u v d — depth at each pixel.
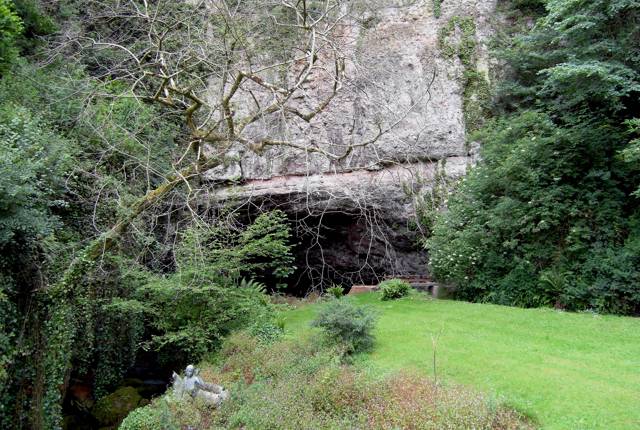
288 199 13.26
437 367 6.09
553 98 11.39
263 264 10.34
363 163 13.31
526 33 12.93
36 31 10.98
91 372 9.27
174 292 8.37
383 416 5.05
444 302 9.70
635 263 8.17
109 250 7.82
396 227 13.34
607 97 8.88
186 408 6.01
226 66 8.51
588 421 4.50
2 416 6.14
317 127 13.55
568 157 9.30
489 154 10.79
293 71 13.58
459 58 13.64
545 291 8.92
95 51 10.79
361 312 7.29
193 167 8.14
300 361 6.80
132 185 9.37
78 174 8.46
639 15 8.82
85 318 8.01
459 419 4.68
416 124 13.29
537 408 4.84
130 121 9.63
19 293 6.54
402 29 13.98
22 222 6.08
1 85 8.34
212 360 7.95
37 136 7.04
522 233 9.48
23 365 6.49
